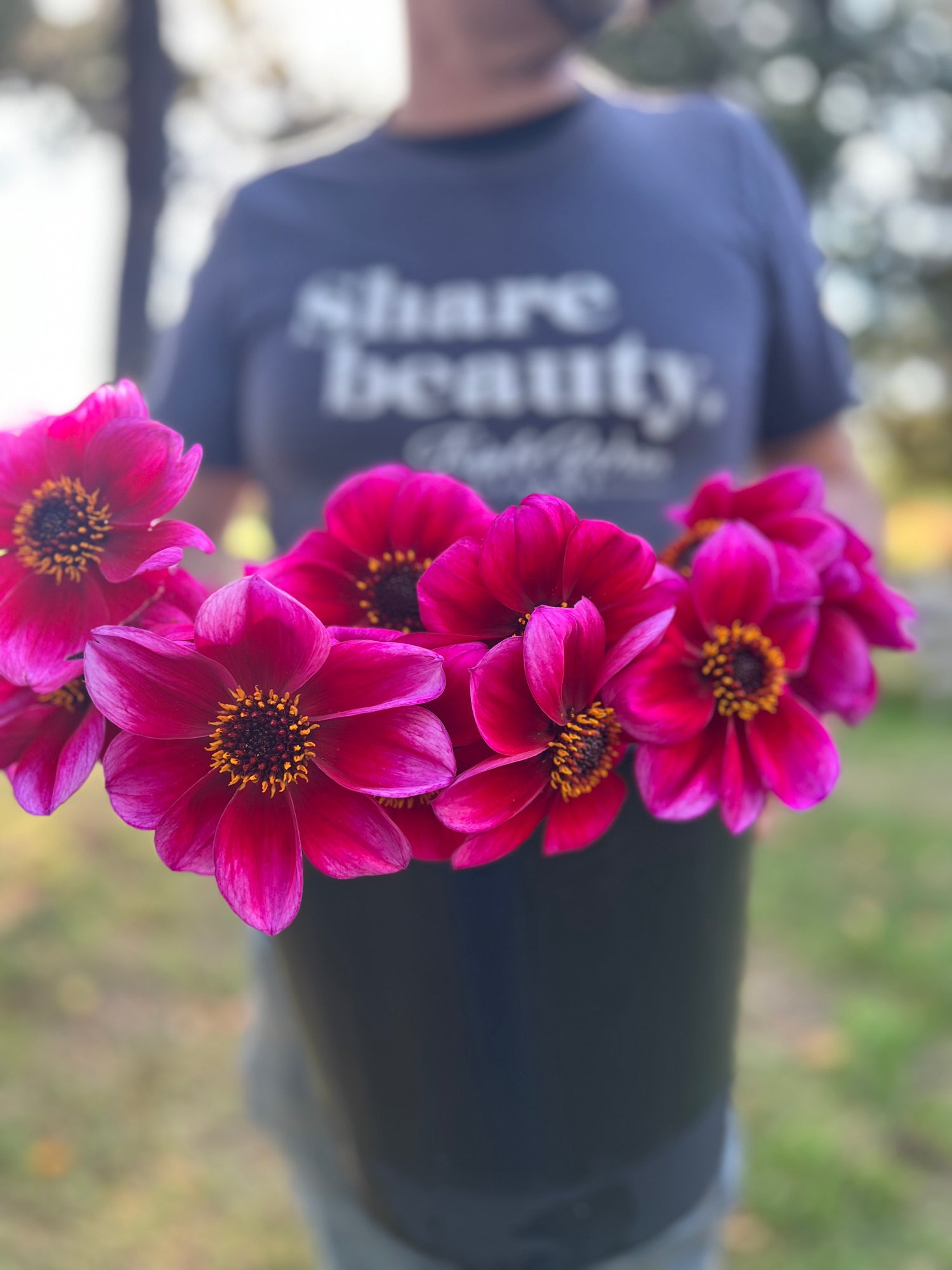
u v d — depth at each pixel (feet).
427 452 2.34
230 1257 3.95
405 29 2.45
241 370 2.53
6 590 1.00
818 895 6.84
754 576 1.14
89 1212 4.13
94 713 1.01
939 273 25.44
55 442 1.02
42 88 13.01
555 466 2.32
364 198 2.42
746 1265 3.79
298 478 2.42
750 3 23.08
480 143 2.39
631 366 2.31
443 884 1.16
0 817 7.25
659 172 2.42
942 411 27.84
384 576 1.14
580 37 2.32
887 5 23.53
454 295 2.35
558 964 1.21
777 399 2.68
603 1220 1.42
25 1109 4.66
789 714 1.16
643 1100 1.35
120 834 7.25
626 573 1.06
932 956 5.89
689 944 1.29
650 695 1.07
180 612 1.05
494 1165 1.33
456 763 1.03
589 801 1.09
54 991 5.51
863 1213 4.01
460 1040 1.24
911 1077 4.79
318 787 0.99
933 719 14.53
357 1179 1.50
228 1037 5.24
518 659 0.99
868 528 2.55
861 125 23.91
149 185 10.02
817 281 2.61
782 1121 4.50
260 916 0.98
